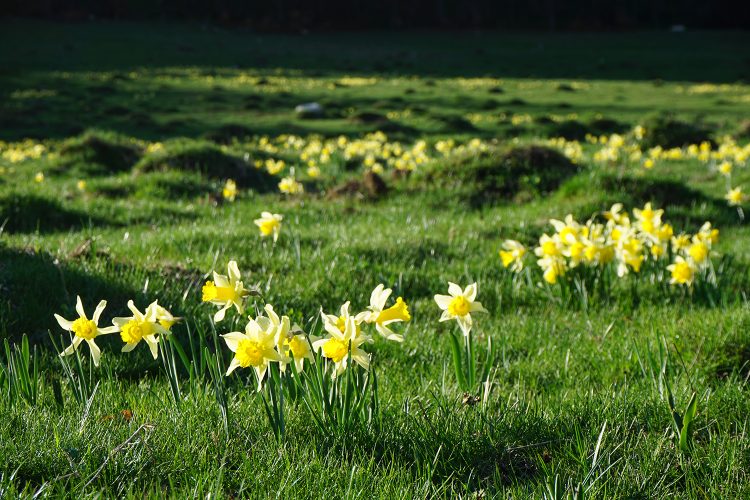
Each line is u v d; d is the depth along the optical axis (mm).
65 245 7309
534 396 4082
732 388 3965
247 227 9266
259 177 15602
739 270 7414
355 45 84688
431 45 85875
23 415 3348
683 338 4809
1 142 25188
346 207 11891
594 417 3631
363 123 31391
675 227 10359
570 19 104375
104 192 13102
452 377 4465
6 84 42781
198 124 31031
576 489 2775
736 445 3232
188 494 2703
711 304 5723
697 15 104375
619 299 6250
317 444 3230
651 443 3330
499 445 3350
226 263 6934
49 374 4199
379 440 3277
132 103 37344
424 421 3498
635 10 104438
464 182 13000
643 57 74875
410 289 6770
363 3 100312
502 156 13414
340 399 3385
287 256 7383
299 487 2859
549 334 5480
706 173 16188
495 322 5855
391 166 16906
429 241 8438
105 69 56875
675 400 3771
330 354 2914
